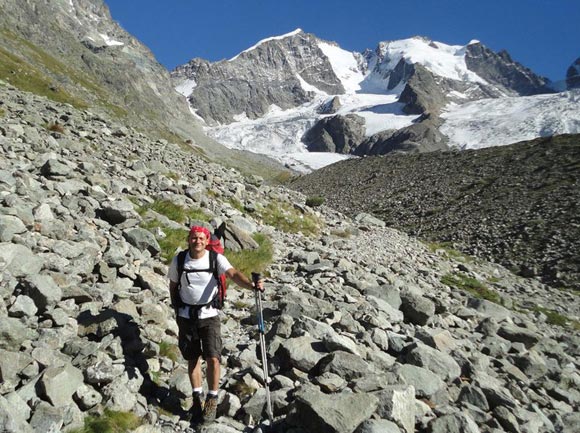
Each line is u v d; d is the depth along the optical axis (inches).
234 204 805.2
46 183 473.4
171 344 299.3
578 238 1429.6
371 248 904.9
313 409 227.9
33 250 324.2
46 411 197.8
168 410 244.7
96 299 307.3
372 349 348.5
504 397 317.7
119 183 585.6
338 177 3555.6
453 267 1032.2
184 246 483.8
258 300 271.1
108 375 230.8
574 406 388.8
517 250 1454.2
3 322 229.9
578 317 869.2
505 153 2945.4
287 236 755.4
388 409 235.8
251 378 280.5
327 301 445.1
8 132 614.5
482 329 531.5
